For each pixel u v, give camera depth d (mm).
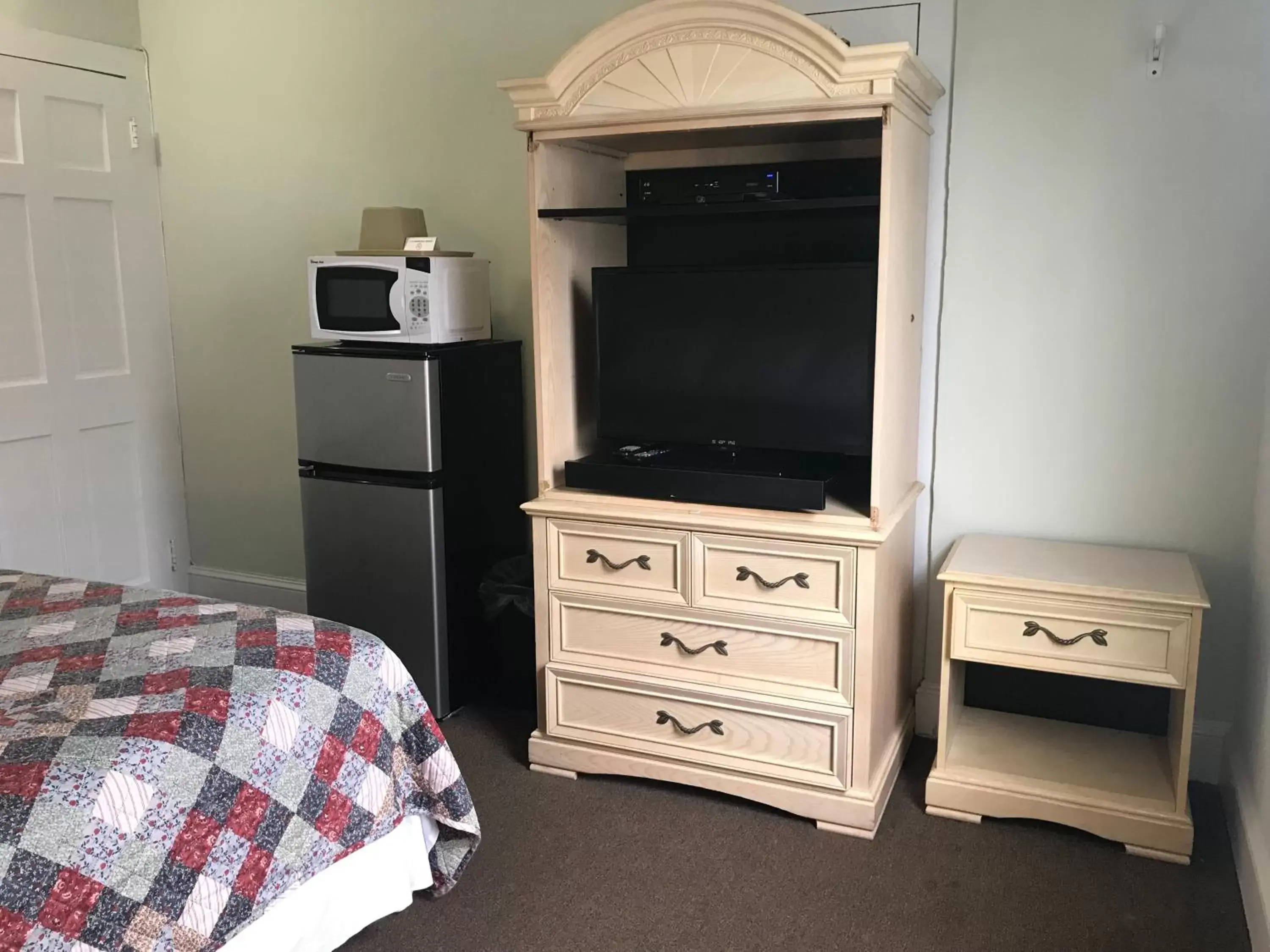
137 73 3727
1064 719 2840
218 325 3836
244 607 2166
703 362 2658
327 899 1897
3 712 1649
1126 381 2629
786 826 2539
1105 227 2590
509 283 3334
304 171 3570
